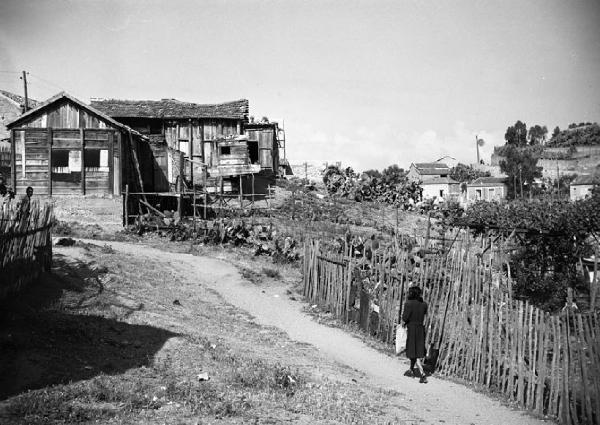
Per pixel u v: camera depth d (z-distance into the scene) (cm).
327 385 1012
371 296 1545
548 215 2000
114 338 1062
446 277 1262
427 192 8469
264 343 1330
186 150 4050
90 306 1264
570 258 1897
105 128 2895
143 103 4169
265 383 950
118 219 2862
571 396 959
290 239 2528
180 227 2769
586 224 1881
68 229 2586
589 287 1708
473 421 903
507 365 1066
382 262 1516
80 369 866
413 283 1381
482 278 1170
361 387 1039
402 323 1377
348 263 1670
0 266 1091
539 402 975
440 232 2858
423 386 1112
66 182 2873
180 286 1823
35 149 2866
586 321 911
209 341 1167
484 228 2477
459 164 10312
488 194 8044
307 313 1733
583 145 8444
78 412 694
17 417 664
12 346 891
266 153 4538
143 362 952
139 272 1841
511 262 1925
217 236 2692
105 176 2892
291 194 4284
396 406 944
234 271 2195
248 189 4178
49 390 761
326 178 5097
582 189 5972
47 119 2878
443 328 1247
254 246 2631
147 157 3419
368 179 5175
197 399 806
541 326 992
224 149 3900
